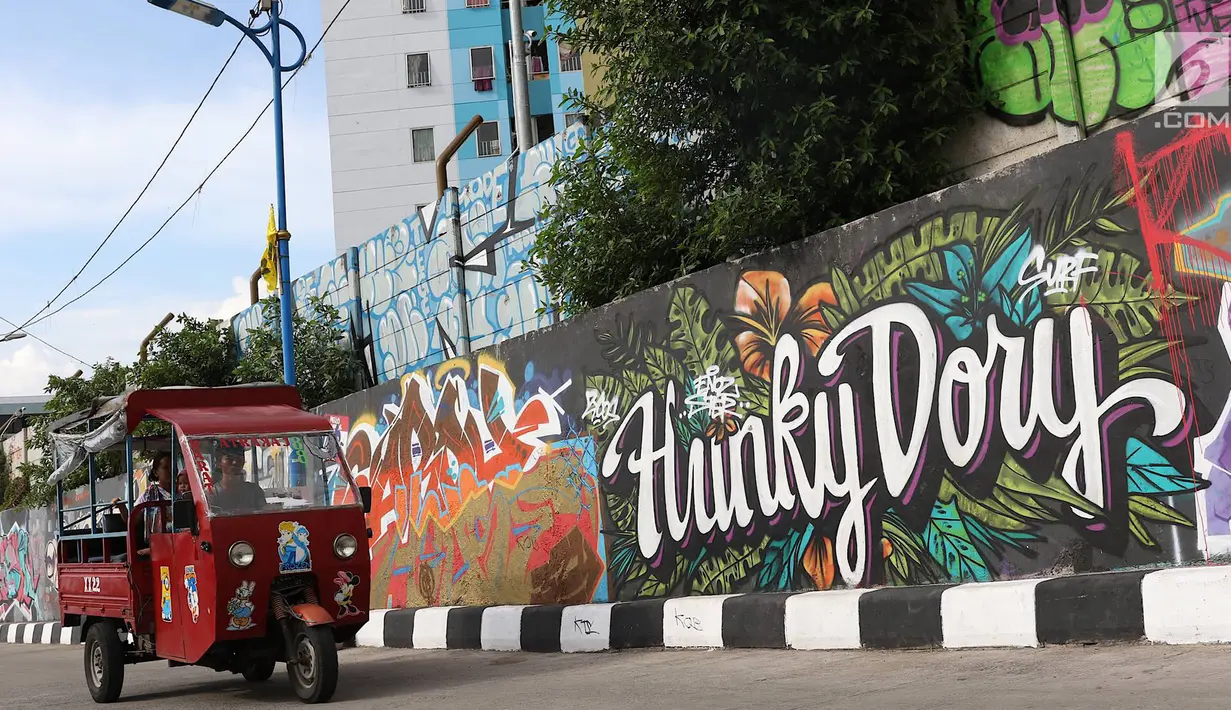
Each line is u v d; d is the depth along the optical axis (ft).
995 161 31.27
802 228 31.76
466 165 123.44
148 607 30.25
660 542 34.22
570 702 22.80
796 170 30.94
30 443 96.37
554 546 38.65
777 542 30.48
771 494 30.71
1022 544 24.79
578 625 33.76
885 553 27.66
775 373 30.73
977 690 18.90
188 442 28.25
